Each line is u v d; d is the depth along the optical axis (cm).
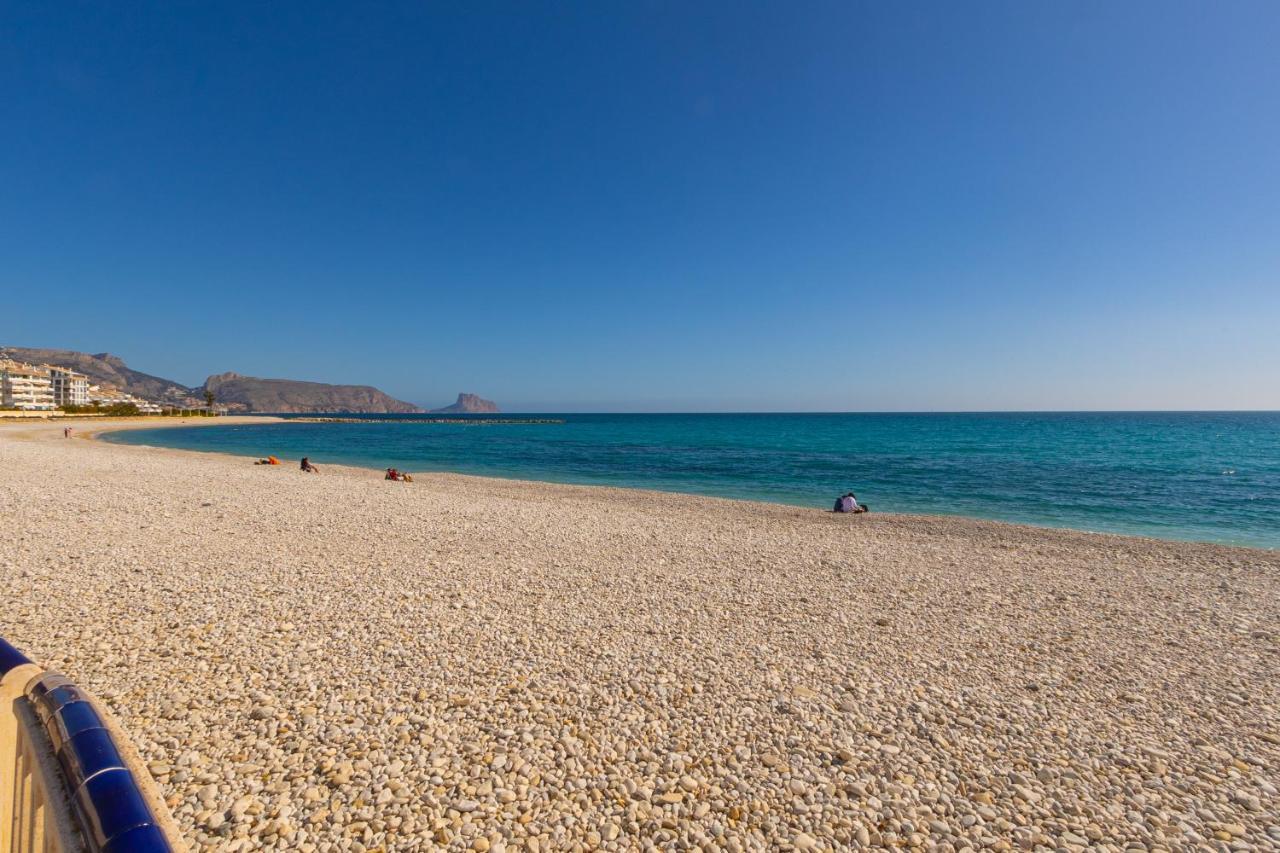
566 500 1795
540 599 734
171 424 9362
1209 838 344
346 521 1198
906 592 816
